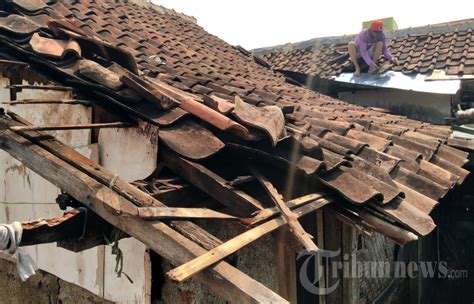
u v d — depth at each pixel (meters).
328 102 7.27
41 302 3.82
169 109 2.88
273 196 2.55
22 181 3.78
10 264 4.20
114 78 2.93
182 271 1.57
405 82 8.27
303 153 2.97
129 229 1.92
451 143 5.57
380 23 8.75
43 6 4.38
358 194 2.80
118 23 6.27
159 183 2.53
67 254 3.38
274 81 7.96
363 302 5.11
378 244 5.62
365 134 4.32
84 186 2.03
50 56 3.09
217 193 2.52
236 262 3.01
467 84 8.39
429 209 3.12
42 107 3.38
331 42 11.02
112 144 2.96
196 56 6.55
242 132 2.72
